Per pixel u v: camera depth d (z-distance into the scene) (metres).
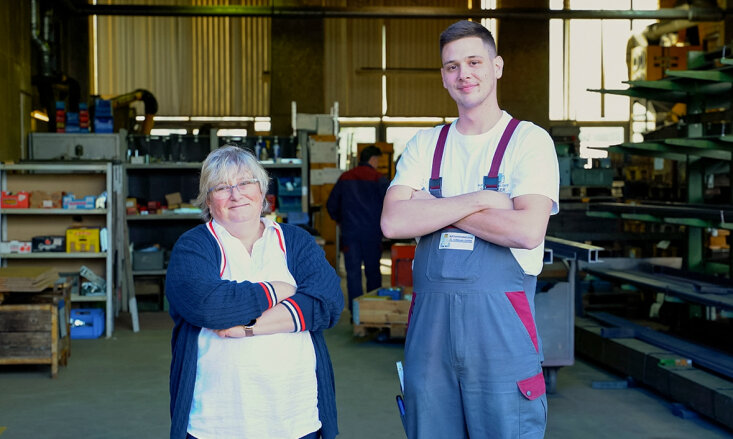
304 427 2.07
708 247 8.39
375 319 6.18
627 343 4.99
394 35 17.80
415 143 2.23
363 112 17.89
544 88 16.33
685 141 5.47
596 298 7.11
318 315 2.06
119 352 6.03
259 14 13.74
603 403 4.50
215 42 17.41
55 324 5.17
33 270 5.26
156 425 4.12
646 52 13.70
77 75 14.91
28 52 9.16
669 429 4.02
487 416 2.02
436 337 2.06
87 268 6.83
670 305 6.55
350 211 7.02
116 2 16.83
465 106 2.11
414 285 2.16
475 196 2.01
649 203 7.18
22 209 6.64
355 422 4.17
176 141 8.83
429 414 2.09
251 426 2.01
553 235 7.35
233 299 1.95
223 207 2.07
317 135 9.17
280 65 15.72
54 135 8.73
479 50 2.08
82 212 6.67
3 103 7.97
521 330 2.03
